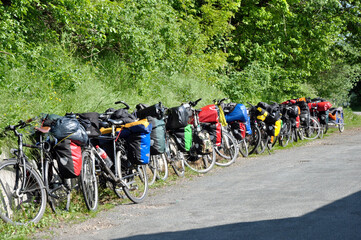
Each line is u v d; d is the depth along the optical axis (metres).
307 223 4.63
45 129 5.61
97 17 10.46
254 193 6.62
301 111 15.68
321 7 23.81
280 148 13.41
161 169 8.41
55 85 8.81
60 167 5.62
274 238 4.15
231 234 4.39
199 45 16.41
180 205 6.19
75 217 5.74
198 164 9.59
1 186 5.16
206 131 9.52
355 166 8.77
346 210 5.11
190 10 17.36
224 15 18.33
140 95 11.46
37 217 5.34
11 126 5.38
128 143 6.79
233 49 21.61
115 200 6.85
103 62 11.67
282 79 21.75
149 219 5.45
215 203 6.11
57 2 9.77
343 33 28.44
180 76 14.52
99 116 6.95
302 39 23.86
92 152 6.30
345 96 27.58
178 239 4.38
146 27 13.04
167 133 8.80
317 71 25.30
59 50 9.98
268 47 22.11
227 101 15.24
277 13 22.42
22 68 8.34
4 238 4.69
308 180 7.45
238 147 10.90
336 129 19.55
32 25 9.98
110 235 4.80
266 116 11.93
